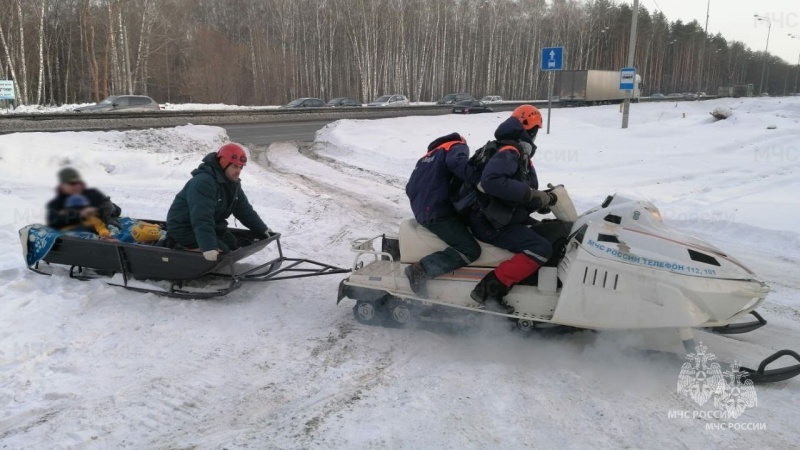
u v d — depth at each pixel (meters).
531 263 4.08
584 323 3.99
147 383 3.75
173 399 3.55
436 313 4.53
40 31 36.91
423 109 33.56
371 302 4.72
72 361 4.01
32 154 11.30
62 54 48.03
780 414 3.44
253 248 5.42
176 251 5.11
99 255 5.41
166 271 5.23
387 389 3.68
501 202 4.05
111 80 41.59
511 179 3.95
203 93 51.03
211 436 3.18
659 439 3.14
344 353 4.23
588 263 3.96
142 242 5.58
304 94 58.56
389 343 4.40
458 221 4.35
